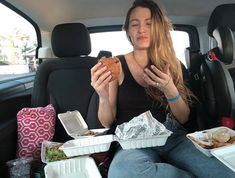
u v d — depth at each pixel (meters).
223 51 1.70
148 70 1.50
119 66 1.49
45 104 2.10
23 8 2.48
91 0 2.54
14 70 2.53
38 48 2.84
